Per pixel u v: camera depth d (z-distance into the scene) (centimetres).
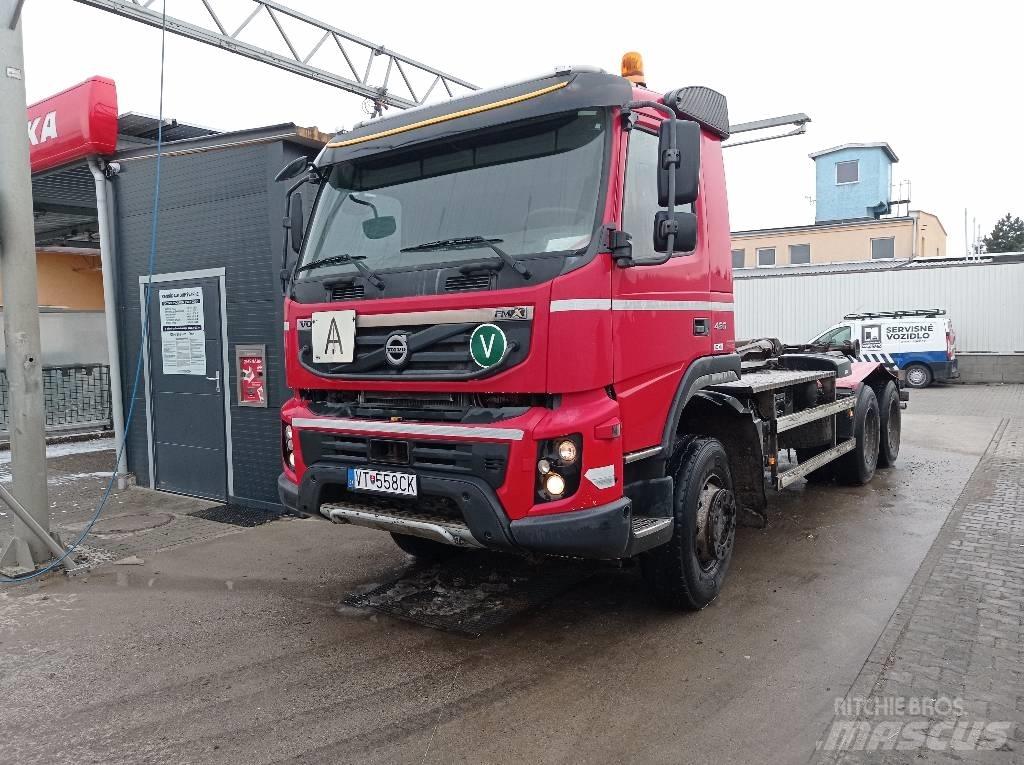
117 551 639
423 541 595
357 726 357
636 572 569
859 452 824
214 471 805
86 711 375
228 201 755
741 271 2983
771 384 588
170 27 973
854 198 3991
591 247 388
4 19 561
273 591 543
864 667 404
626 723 355
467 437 396
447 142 446
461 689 392
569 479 384
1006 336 2216
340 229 479
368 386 441
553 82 410
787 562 585
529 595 528
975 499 766
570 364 380
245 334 759
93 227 1355
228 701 383
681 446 486
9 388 584
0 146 566
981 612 472
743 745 335
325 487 461
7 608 515
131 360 875
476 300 396
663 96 457
